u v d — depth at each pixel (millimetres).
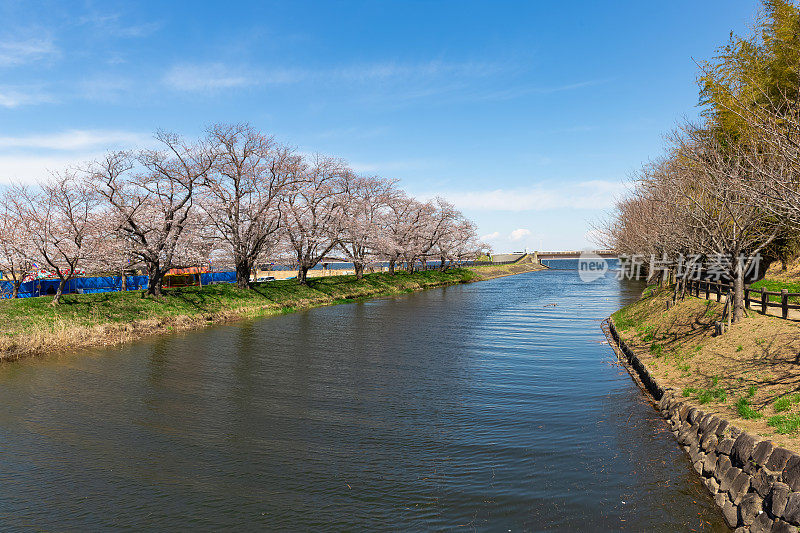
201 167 30578
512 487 9000
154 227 28484
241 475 9594
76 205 24562
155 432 11836
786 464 7094
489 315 33781
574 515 8016
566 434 11516
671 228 17969
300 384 15992
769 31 15094
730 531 7438
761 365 11500
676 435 11000
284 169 35625
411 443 11109
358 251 51000
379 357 20078
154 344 22688
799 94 11062
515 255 133500
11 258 23234
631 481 9125
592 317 33000
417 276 65125
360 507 8383
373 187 56094
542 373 17328
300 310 36000
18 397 14586
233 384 16016
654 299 26609
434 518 8016
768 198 10375
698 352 14609
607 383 15875
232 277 42188
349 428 12055
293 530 7711
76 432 11836
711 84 16562
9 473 9727
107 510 8359
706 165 15984
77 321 23344
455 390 15234
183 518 8086
